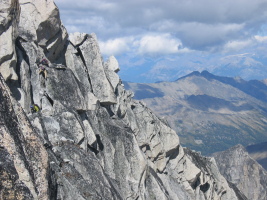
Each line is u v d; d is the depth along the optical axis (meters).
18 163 25.11
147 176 52.78
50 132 39.69
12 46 38.31
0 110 25.39
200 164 82.31
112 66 61.44
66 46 53.88
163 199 52.59
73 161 38.41
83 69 54.03
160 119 74.19
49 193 28.91
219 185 86.69
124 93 64.31
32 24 45.88
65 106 43.09
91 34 56.47
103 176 40.59
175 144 68.88
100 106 52.78
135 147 50.38
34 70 43.62
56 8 47.09
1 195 21.78
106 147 49.19
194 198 70.31
